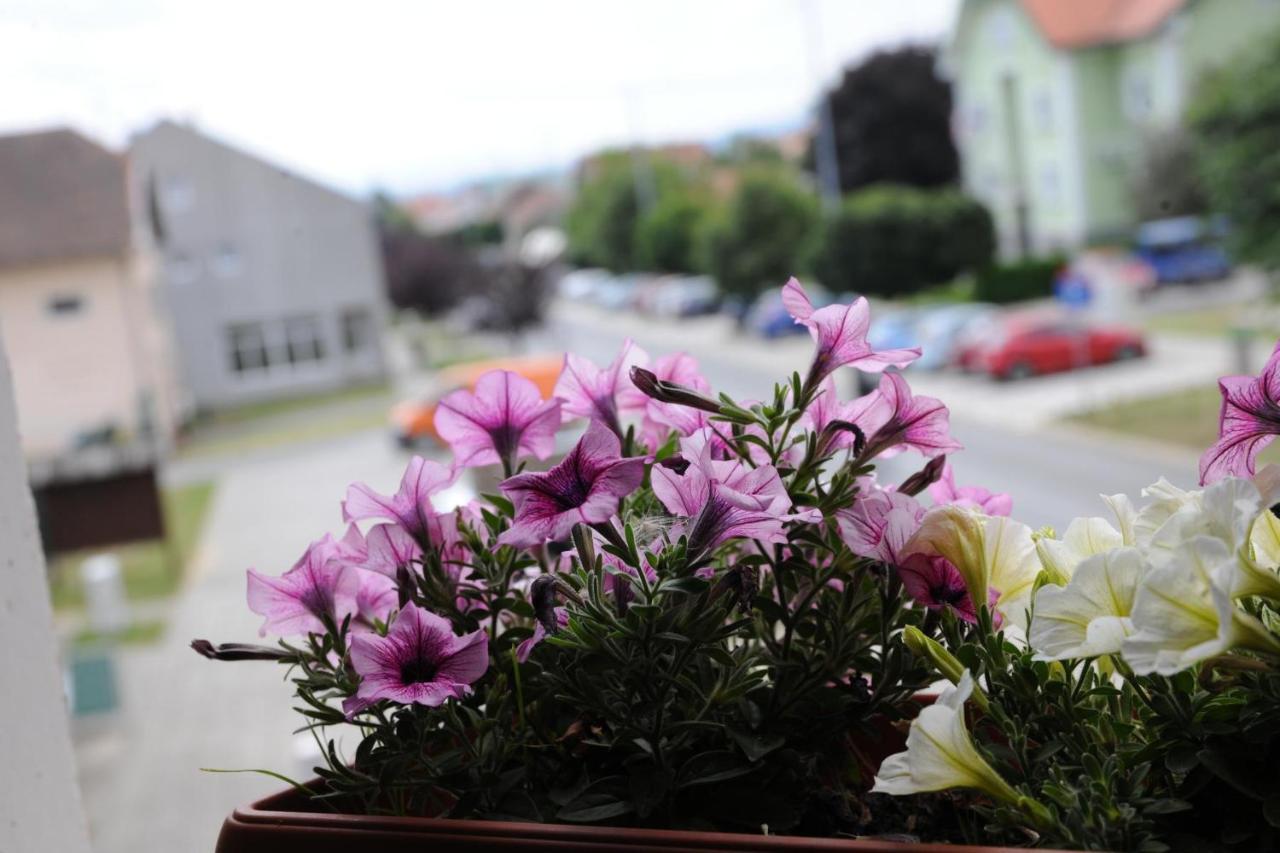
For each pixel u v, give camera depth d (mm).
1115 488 9336
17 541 1067
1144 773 619
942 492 845
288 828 677
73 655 7215
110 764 6422
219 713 7098
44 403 19375
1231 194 13547
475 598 765
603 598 687
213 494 16734
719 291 29047
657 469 695
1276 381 680
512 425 802
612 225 43094
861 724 731
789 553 794
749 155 44562
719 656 695
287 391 26812
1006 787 626
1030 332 15398
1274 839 625
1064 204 29219
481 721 710
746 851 611
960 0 31234
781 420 739
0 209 19203
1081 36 27938
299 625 788
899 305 25859
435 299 35219
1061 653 630
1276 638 600
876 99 33688
